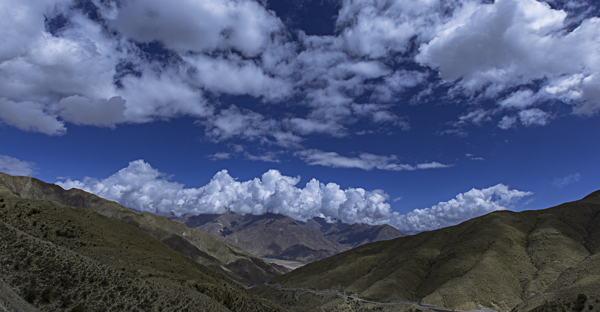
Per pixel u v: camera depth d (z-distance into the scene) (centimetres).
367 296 16262
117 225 10394
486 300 12588
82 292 4528
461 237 19375
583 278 9231
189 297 6631
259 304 10306
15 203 8056
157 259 9200
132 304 5028
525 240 16525
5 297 3139
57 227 7838
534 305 9481
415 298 15350
